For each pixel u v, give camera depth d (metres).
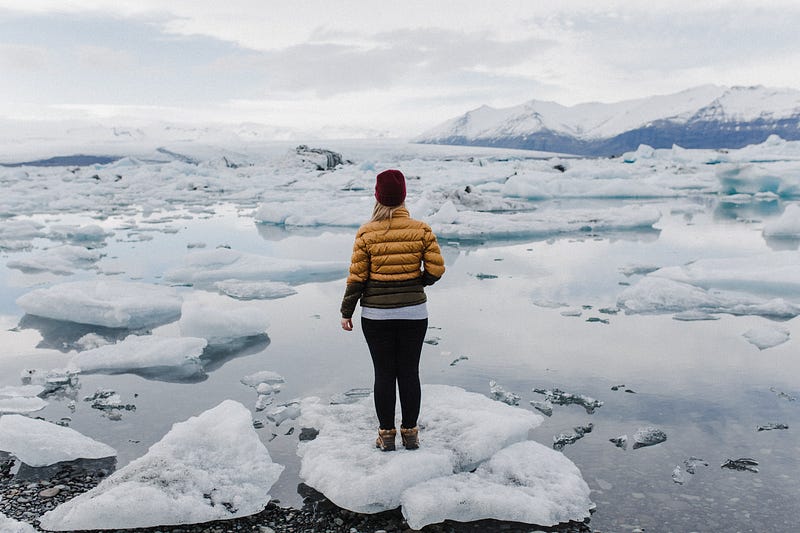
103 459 3.01
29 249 11.40
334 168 47.44
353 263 2.89
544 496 2.55
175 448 2.97
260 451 3.00
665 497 2.57
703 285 7.23
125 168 46.84
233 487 2.68
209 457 2.92
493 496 2.52
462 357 4.59
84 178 40.38
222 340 5.15
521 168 40.50
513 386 3.98
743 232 12.91
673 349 4.77
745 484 2.67
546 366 4.38
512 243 11.70
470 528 2.42
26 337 5.34
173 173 38.84
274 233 14.16
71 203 22.91
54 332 5.50
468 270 8.58
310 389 3.96
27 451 2.98
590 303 6.45
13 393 3.90
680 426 3.32
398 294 2.85
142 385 4.09
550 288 7.23
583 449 3.05
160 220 17.36
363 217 15.92
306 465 2.87
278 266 8.30
